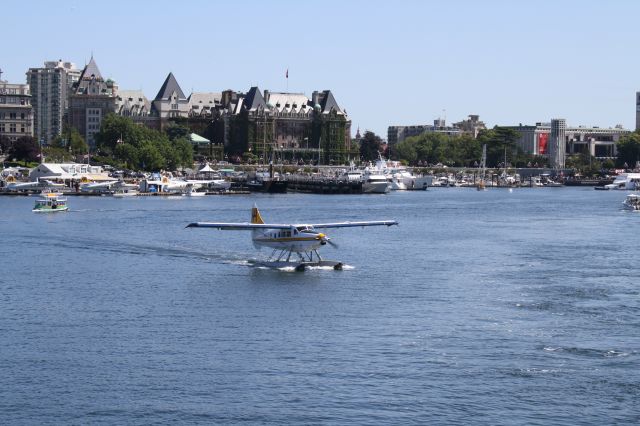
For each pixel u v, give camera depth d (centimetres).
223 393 8862
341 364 9719
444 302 12888
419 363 9775
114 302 12900
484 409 8519
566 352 10219
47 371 9475
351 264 16600
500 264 16825
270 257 16638
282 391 8912
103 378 9262
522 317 11912
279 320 11688
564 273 15675
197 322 11588
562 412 8475
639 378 9350
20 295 13488
